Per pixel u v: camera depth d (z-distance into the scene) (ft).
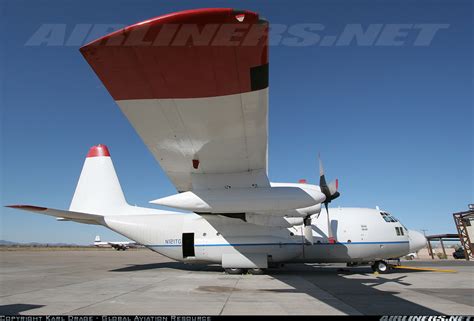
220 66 17.01
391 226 45.47
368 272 46.37
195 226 45.32
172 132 23.59
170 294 26.86
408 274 43.29
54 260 80.94
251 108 20.68
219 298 24.91
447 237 98.99
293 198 30.50
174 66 17.06
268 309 20.90
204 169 30.19
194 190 31.24
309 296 25.80
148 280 36.68
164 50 15.87
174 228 45.80
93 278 39.17
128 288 30.35
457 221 89.51
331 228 44.83
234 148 26.16
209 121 22.17
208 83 18.37
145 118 21.76
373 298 24.91
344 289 29.53
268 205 30.63
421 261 79.00
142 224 46.73
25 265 62.69
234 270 43.29
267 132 23.67
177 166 29.58
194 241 44.29
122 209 49.80
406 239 45.39
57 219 49.39
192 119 21.93
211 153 26.96
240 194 30.58
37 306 22.04
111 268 54.24
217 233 44.21
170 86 18.65
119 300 24.13
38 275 43.11
